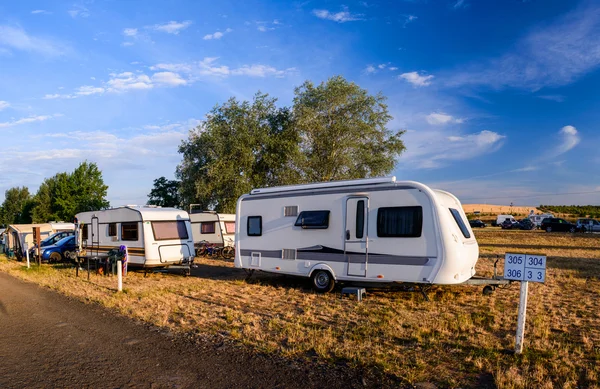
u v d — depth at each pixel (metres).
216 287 11.33
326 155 28.05
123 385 4.72
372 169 28.38
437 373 4.93
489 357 5.41
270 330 6.84
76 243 17.23
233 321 7.42
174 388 4.62
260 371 5.08
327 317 7.77
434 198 8.94
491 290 9.77
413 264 9.05
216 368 5.20
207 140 27.23
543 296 9.52
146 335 6.70
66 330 7.13
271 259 11.38
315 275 10.55
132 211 14.09
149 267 13.98
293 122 27.84
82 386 4.71
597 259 17.48
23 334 6.95
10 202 77.38
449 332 6.59
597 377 4.71
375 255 9.58
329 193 10.44
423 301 9.06
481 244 28.05
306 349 5.79
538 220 55.12
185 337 6.54
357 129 27.56
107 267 14.38
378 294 10.18
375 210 9.67
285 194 11.24
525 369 4.93
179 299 9.60
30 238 24.19
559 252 21.16
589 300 8.98
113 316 8.06
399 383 4.66
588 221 43.28
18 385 4.75
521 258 5.49
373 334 6.56
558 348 5.76
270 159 27.30
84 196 45.47
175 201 40.22
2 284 13.36
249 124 27.45
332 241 10.26
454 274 8.73
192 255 14.55
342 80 28.09
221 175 26.09
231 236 21.34
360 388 4.56
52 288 11.95
